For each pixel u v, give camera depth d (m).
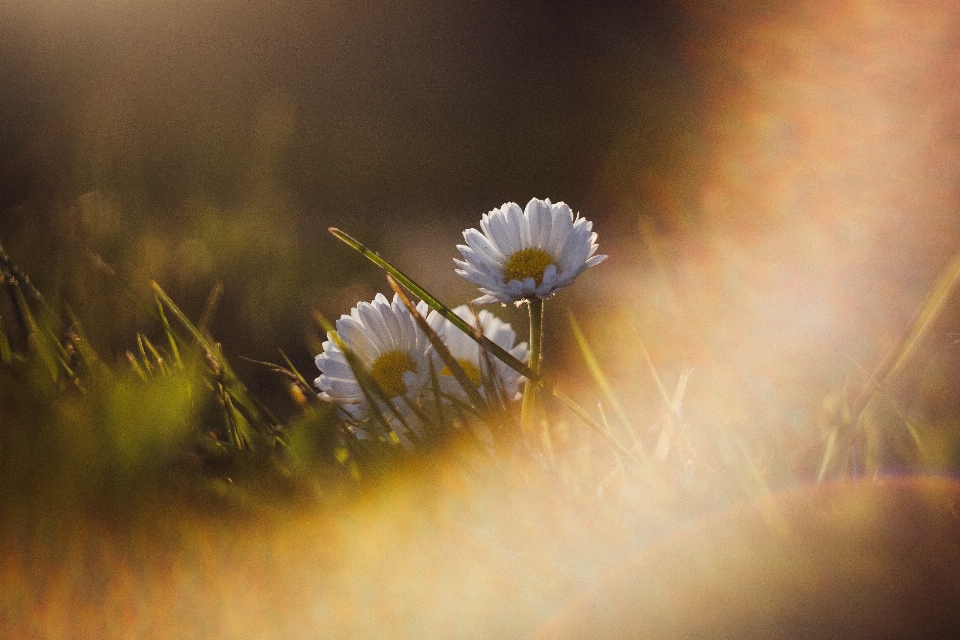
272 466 0.36
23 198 0.61
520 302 0.38
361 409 0.38
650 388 0.43
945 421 0.36
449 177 1.20
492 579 0.35
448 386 0.38
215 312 0.53
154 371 0.38
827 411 0.37
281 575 0.35
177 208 0.67
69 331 0.39
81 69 1.13
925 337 0.38
